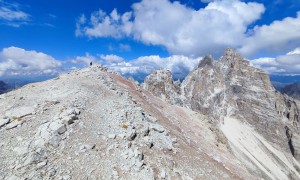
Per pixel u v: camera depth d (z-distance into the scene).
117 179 25.45
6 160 24.64
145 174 27.12
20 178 22.83
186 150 36.88
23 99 37.47
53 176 23.89
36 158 25.12
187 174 30.73
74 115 32.44
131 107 40.62
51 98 37.84
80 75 52.59
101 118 34.75
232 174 37.06
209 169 34.28
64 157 26.38
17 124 30.05
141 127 35.25
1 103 36.06
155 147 32.69
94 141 29.70
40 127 29.61
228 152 69.50
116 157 28.12
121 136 31.59
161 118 49.69
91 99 39.47
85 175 24.91
